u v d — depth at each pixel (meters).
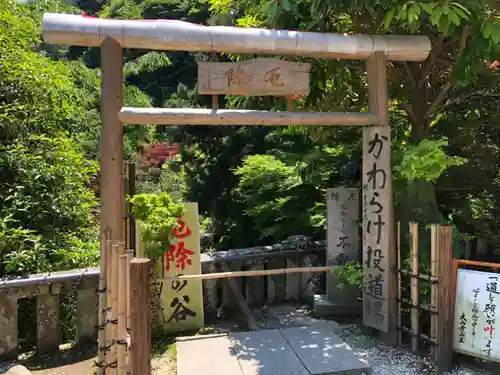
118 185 2.95
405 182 3.51
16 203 3.57
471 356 2.96
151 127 10.48
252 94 3.17
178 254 3.51
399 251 3.20
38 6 7.88
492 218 4.20
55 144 4.11
